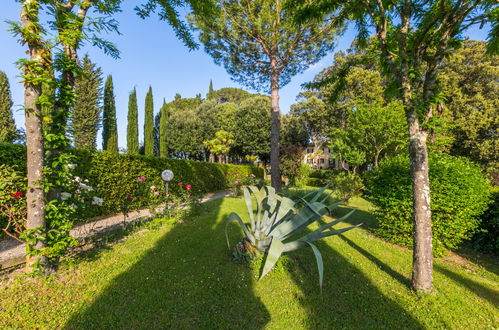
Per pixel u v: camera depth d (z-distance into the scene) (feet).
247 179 45.93
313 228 19.40
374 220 24.35
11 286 8.12
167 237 14.56
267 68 34.24
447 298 9.24
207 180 43.70
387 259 13.29
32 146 8.61
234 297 8.40
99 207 21.31
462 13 9.16
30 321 6.42
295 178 54.29
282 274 10.38
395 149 46.93
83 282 8.74
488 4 9.48
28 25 8.22
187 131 94.02
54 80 9.02
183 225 17.44
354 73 61.72
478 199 14.58
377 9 11.85
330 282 10.03
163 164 30.78
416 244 9.84
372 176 19.53
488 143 48.37
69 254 10.98
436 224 14.74
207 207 25.05
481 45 52.26
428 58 10.49
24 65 8.20
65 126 9.50
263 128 81.46
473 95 53.98
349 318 7.64
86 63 64.34
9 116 55.77
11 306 6.97
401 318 7.80
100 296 7.88
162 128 100.48
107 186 22.22
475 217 15.96
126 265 10.41
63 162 9.23
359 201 37.35
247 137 82.84
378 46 13.62
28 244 8.51
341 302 8.54
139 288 8.56
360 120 48.93
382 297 9.07
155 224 16.83
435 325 7.53
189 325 6.85
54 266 9.36
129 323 6.72
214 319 7.17
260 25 26.35
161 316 7.15
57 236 9.11
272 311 7.76
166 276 9.60
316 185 65.05
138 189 24.04
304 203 9.94
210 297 8.32
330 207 9.81
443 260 14.42
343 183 32.71
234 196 37.06
